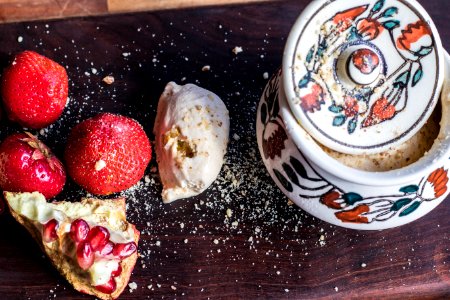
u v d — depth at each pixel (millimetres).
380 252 408
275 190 407
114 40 416
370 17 343
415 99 345
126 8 417
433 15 427
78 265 381
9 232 395
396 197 358
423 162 344
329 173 346
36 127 402
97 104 411
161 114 405
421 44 344
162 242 400
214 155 394
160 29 418
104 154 381
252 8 423
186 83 415
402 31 344
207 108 398
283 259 403
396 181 339
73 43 414
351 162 354
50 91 389
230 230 403
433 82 345
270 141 370
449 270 410
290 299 400
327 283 403
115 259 383
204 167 390
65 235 379
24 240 395
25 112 391
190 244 400
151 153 403
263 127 378
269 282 400
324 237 406
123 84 413
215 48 419
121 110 411
